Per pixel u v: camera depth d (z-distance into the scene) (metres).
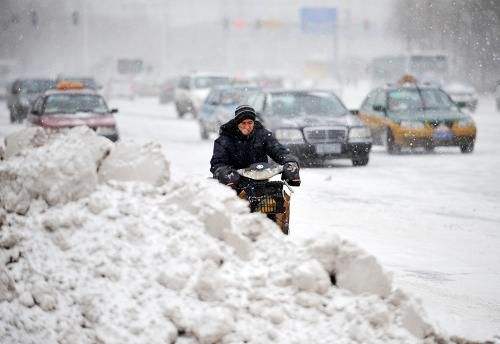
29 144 19.80
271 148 20.16
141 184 16.41
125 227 15.43
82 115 57.69
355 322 14.23
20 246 15.72
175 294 14.44
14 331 14.67
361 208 33.84
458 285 21.45
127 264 14.91
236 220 15.70
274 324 14.21
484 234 28.69
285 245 15.42
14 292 15.15
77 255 15.19
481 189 39.56
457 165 49.81
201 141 68.12
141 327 14.00
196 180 16.53
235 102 67.75
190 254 14.95
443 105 59.12
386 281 14.91
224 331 13.83
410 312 14.42
